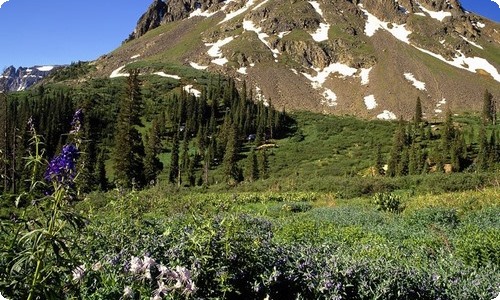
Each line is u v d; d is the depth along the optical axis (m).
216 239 5.48
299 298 5.39
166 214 14.66
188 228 6.42
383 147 79.94
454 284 6.98
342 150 82.06
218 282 4.98
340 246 9.41
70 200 3.88
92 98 99.94
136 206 7.61
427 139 82.00
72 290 4.21
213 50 171.88
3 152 4.53
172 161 67.31
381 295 5.84
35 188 3.86
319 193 37.56
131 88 50.06
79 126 4.11
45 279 3.70
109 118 90.56
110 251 5.58
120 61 179.88
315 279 5.68
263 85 146.75
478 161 62.69
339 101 142.88
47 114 77.44
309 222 14.66
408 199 27.39
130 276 4.47
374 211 21.88
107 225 6.49
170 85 124.56
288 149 86.56
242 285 5.39
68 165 3.79
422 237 12.61
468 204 20.59
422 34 180.38
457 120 104.31
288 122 105.56
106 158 73.62
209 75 140.50
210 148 79.06
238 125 92.31
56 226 3.79
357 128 97.31
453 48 174.25
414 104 135.62
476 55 173.38
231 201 25.67
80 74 171.50
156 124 74.94
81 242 5.46
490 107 102.69
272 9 189.88
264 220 14.10
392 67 156.12
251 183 49.69
